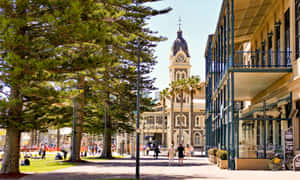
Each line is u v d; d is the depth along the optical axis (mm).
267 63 27438
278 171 18797
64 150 35062
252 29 30906
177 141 95000
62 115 21516
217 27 30891
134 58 33812
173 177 16859
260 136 29672
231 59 21234
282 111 22609
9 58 16953
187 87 69812
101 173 19281
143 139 93125
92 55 19016
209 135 45656
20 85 18062
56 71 18547
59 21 17281
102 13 20547
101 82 32531
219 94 31672
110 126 40250
